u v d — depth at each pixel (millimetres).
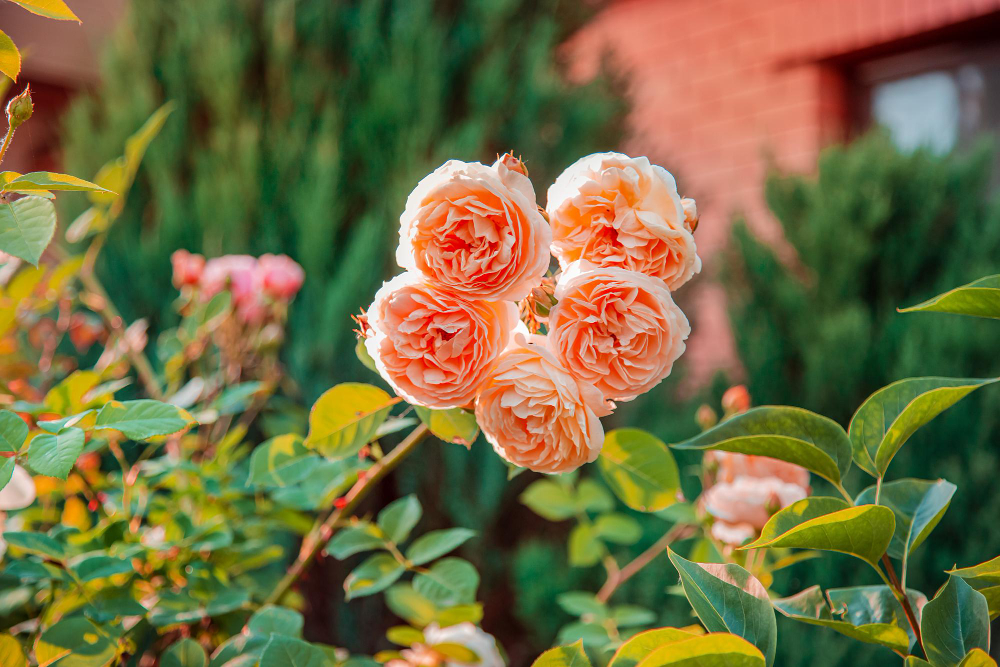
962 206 1752
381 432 771
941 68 2402
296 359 1411
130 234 1569
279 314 1121
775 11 2568
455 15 1736
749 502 815
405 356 610
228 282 1023
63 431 606
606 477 756
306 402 1410
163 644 883
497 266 597
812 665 1388
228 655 689
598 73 1926
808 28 2494
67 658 660
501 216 601
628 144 2008
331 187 1483
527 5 1787
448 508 1517
